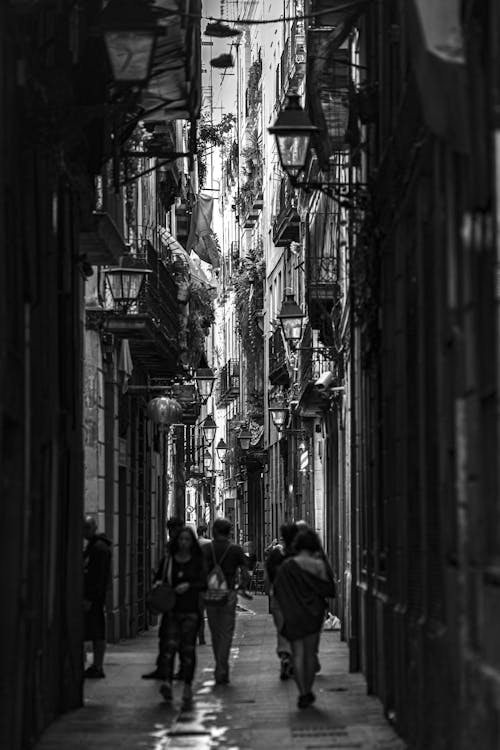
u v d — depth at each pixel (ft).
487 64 34.55
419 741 47.83
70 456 64.75
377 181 67.51
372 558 72.13
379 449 69.15
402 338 57.62
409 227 56.18
